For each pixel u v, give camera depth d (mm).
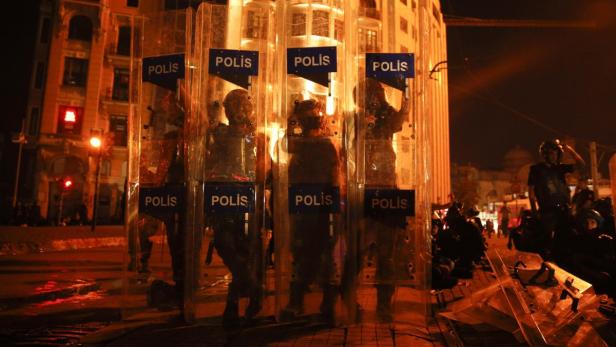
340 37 4695
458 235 6945
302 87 4617
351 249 4484
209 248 4535
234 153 4594
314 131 4574
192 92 4645
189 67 4680
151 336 4027
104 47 38062
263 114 4664
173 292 4570
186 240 4531
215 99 4637
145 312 4559
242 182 4574
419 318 4453
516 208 28734
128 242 4648
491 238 28750
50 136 36312
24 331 4262
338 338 3945
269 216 4766
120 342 3836
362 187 4562
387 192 4555
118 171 37625
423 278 4504
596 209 6879
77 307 5434
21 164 38031
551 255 5789
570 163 6426
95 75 37625
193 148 4578
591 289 4555
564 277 4789
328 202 4512
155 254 4617
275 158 4629
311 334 4086
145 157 4715
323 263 4488
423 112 4625
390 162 4586
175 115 4684
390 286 4508
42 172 36094
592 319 4562
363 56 4668
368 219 4543
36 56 37656
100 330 4273
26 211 30719
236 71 4652
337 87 4617
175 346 3719
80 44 37594
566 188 6227
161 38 4797
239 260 4504
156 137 4715
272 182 4746
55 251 14141
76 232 19312
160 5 37562
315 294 4480
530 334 3812
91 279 7938
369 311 4492
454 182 65438
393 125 4621
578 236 5645
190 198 4559
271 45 4742
